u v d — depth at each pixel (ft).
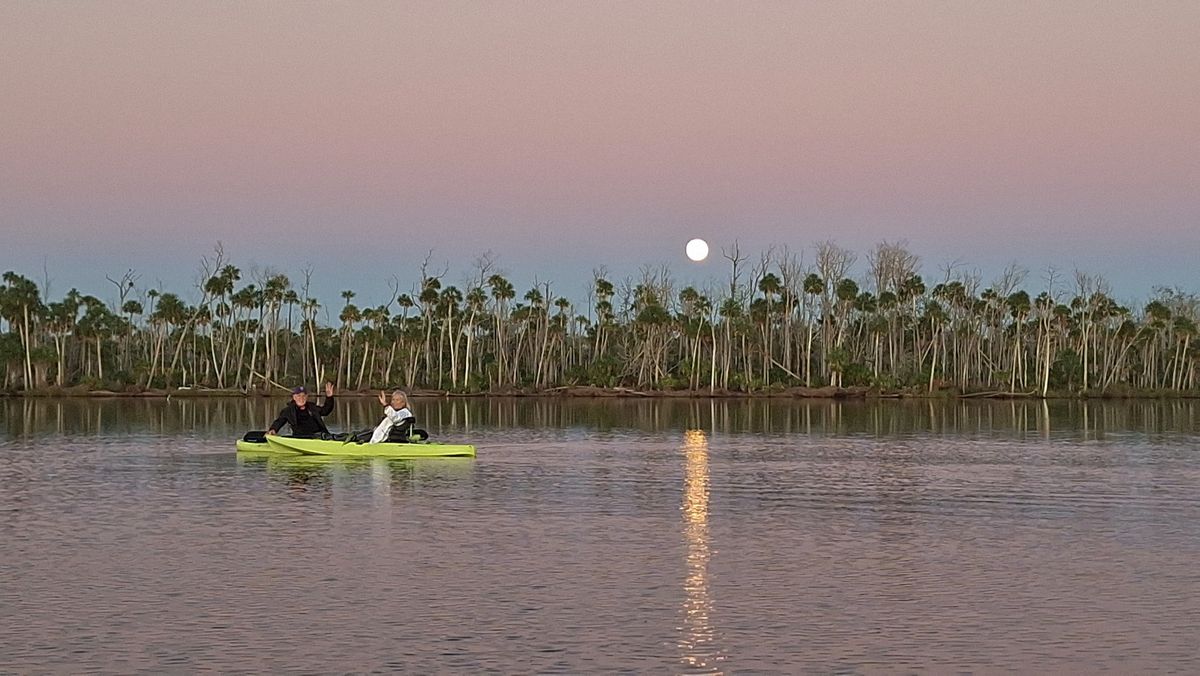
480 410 294.66
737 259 479.41
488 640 44.80
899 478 105.81
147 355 486.38
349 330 496.23
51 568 58.13
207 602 50.80
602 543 66.39
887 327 477.77
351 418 251.80
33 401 358.23
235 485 94.53
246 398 406.00
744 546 65.62
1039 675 40.65
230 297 485.97
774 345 490.08
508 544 65.77
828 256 476.54
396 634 45.65
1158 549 65.10
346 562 59.98
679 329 474.90
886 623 47.60
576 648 43.80
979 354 481.46
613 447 148.46
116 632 45.80
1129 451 144.56
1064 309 490.90
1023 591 53.57
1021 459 130.31
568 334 526.57
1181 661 42.24
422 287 498.69
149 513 77.82
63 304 458.09
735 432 188.65
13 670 40.91
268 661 42.04
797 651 43.50
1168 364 498.28
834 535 69.87
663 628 46.70
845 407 326.03
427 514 77.87
